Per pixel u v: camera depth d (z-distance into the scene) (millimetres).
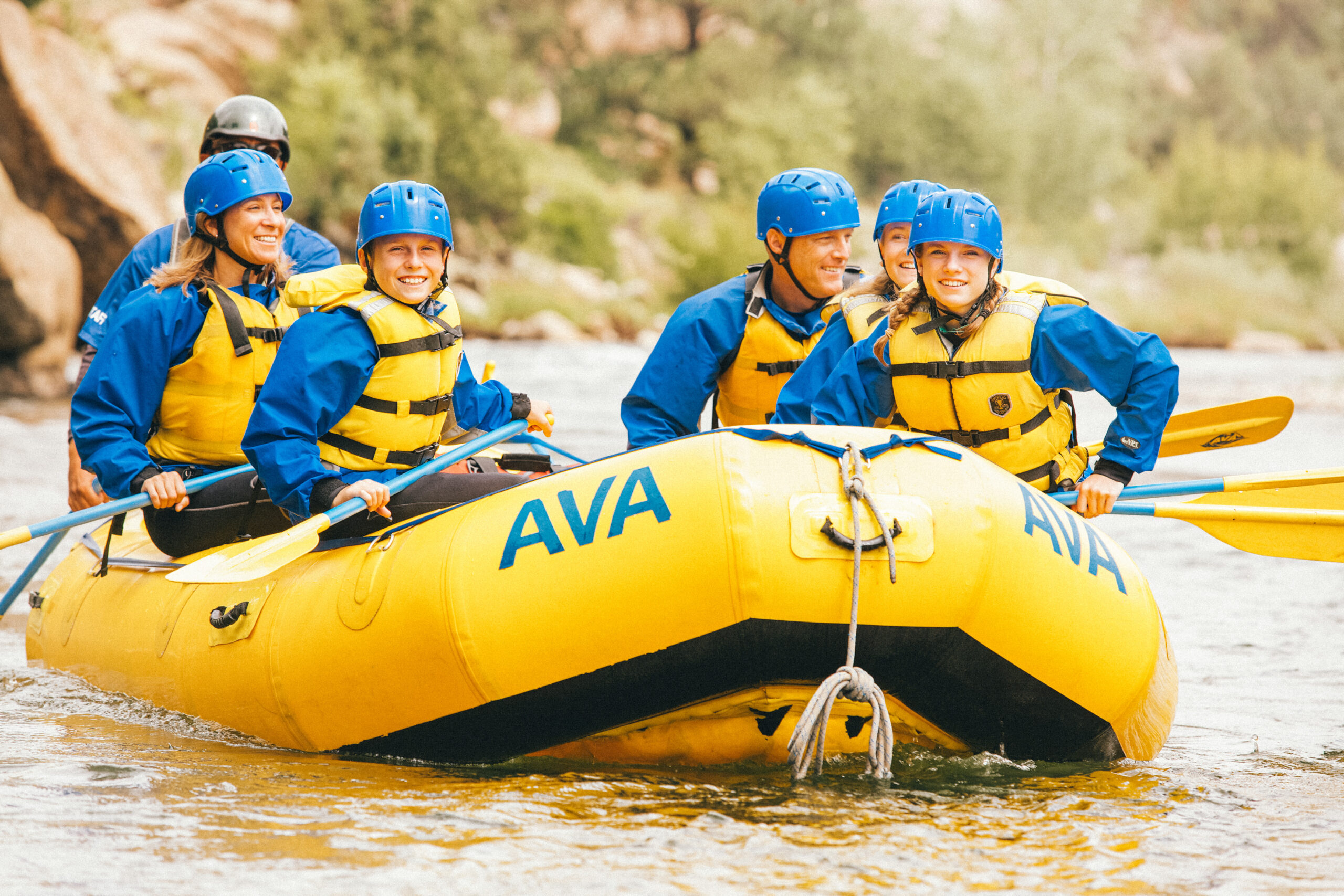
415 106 88562
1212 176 127312
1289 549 8789
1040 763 7875
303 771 7453
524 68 104938
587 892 5508
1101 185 128375
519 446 15133
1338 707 9852
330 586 8047
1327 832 6508
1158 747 8180
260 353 10023
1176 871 5891
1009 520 7383
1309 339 110688
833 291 10109
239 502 9711
